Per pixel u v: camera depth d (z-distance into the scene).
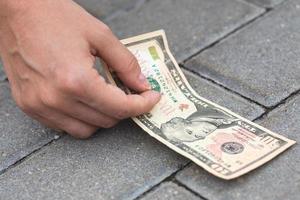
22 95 1.45
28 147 1.54
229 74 1.66
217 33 1.81
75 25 1.40
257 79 1.63
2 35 1.42
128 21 1.93
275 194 1.32
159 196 1.37
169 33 1.85
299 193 1.32
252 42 1.75
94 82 1.35
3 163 1.51
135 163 1.45
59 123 1.46
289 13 1.83
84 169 1.45
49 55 1.36
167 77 1.60
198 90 1.63
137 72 1.50
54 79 1.35
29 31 1.38
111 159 1.47
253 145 1.41
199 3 1.94
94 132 1.52
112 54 1.45
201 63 1.72
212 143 1.42
